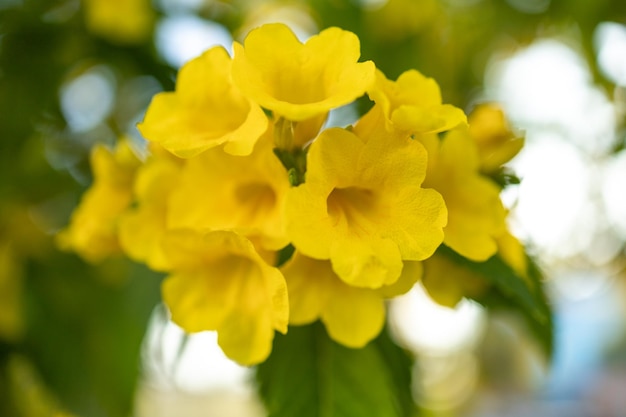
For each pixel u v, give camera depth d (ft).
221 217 1.13
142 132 1.08
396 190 1.03
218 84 1.10
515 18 1.96
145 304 1.42
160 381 1.59
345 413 1.23
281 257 1.16
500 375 4.10
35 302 1.65
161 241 1.10
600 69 1.76
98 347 1.60
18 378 1.66
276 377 1.24
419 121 1.01
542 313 1.13
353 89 1.01
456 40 1.98
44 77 1.68
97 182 1.31
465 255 1.11
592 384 4.20
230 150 1.03
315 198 1.01
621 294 3.88
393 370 1.30
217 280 1.13
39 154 1.77
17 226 1.74
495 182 1.22
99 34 1.70
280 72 1.05
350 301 1.12
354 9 1.71
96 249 1.31
